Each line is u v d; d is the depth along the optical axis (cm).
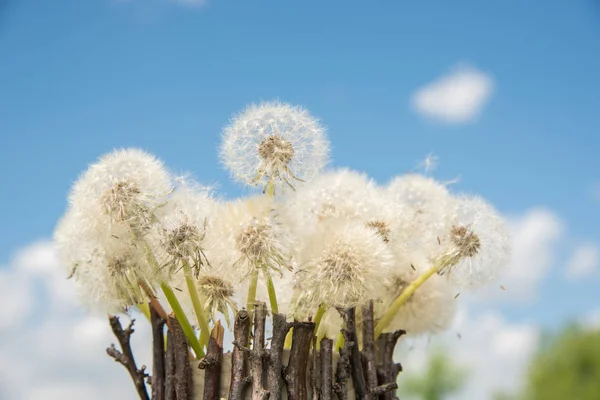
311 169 47
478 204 51
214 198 47
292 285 47
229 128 47
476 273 50
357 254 46
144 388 48
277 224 46
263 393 44
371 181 52
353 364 47
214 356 45
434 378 227
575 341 400
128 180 45
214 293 47
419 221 50
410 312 52
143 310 49
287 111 47
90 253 47
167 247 45
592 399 374
